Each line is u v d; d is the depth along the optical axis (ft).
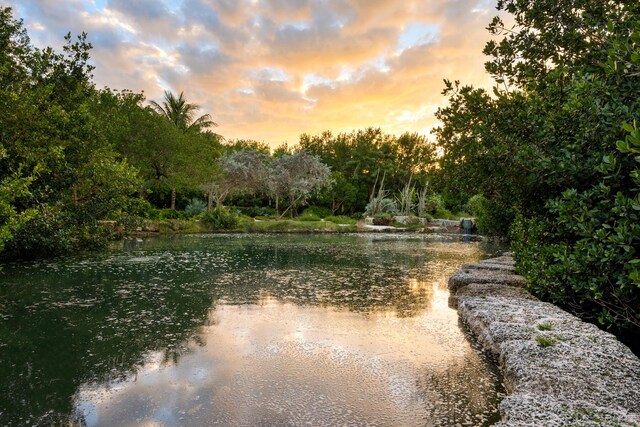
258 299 22.38
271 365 13.17
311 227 84.69
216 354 14.11
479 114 19.04
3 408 10.34
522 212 21.02
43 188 33.09
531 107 17.60
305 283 27.12
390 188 148.97
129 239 57.36
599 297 13.44
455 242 63.16
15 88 32.17
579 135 14.58
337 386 11.66
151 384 11.73
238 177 91.25
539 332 13.25
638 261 10.07
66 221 35.29
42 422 9.66
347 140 157.48
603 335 12.87
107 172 37.65
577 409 8.19
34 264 33.09
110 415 9.96
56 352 14.23
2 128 28.30
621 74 12.64
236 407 10.39
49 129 31.12
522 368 10.55
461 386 11.73
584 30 18.90
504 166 17.61
